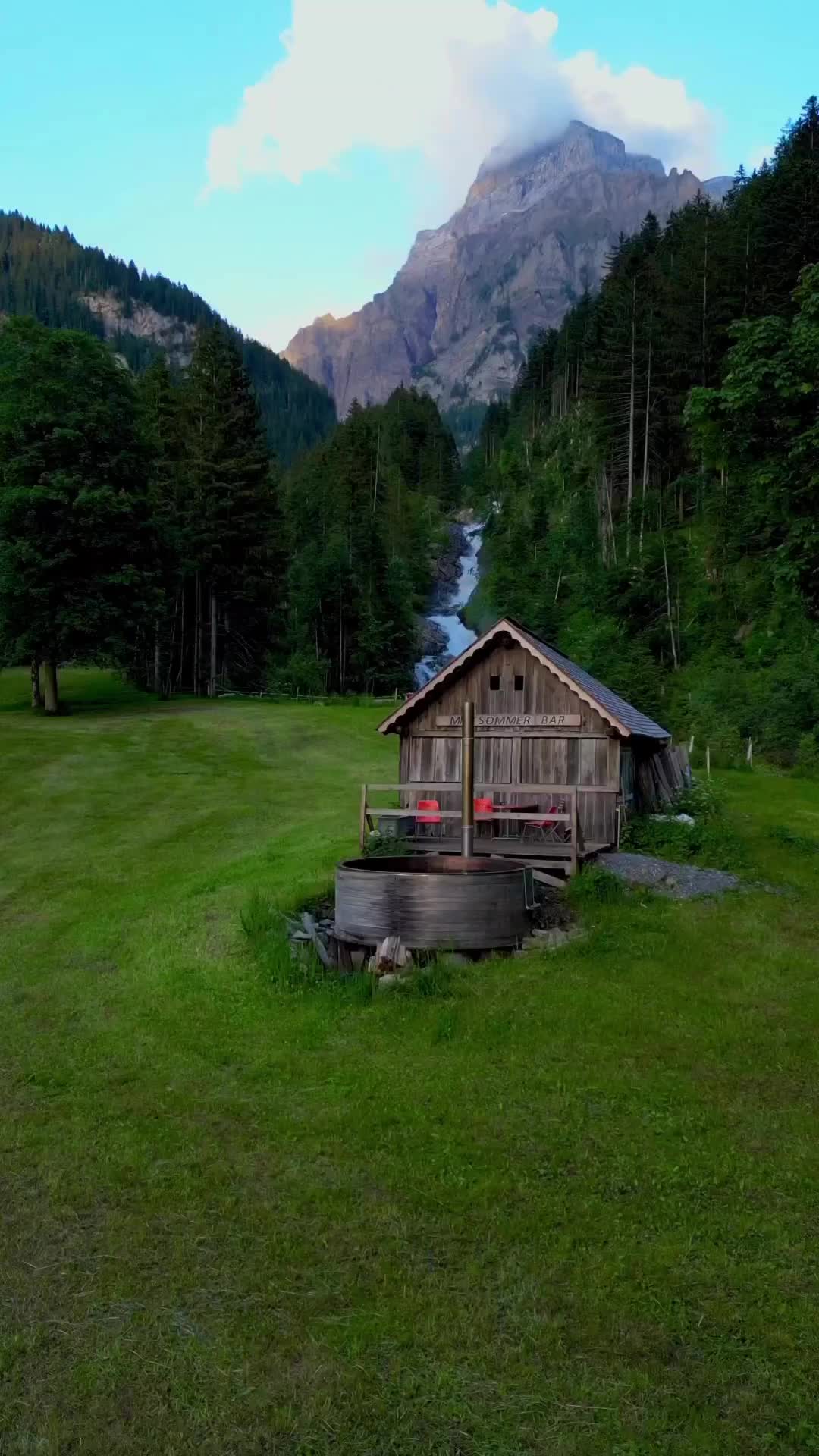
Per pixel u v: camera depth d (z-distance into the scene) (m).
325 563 85.50
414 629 95.56
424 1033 10.41
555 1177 7.30
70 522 44.28
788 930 14.48
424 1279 5.99
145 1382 5.10
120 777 31.50
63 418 44.41
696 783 27.52
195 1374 5.14
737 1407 4.84
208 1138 8.06
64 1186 7.26
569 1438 4.62
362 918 13.20
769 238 72.81
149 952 13.59
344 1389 4.99
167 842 22.53
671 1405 4.84
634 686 55.28
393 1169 7.42
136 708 50.62
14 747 36.00
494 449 163.38
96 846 22.12
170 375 66.88
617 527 84.69
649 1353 5.27
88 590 45.66
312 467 140.38
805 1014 10.95
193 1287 5.95
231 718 46.66
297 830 23.19
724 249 78.00
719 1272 6.02
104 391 46.50
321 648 84.88
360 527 93.44
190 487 62.00
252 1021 10.87
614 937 13.66
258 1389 5.03
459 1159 7.59
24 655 45.56
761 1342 5.34
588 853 17.78
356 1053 9.93
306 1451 4.60
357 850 19.42
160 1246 6.43
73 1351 5.36
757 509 19.58
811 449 16.83
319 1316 5.62
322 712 49.84
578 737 20.19
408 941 12.93
